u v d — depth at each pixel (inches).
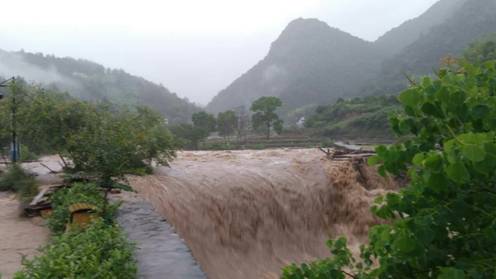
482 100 93.5
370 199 600.4
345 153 757.3
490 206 88.9
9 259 257.9
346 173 627.5
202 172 514.6
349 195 600.1
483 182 87.5
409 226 88.6
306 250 523.2
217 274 405.4
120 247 188.2
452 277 81.2
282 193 538.6
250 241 473.4
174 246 208.1
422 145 100.8
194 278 166.7
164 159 498.9
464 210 87.7
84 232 225.6
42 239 299.6
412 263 95.1
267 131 2236.7
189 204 423.8
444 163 78.2
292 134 2365.9
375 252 113.0
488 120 91.2
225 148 1771.7
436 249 93.4
